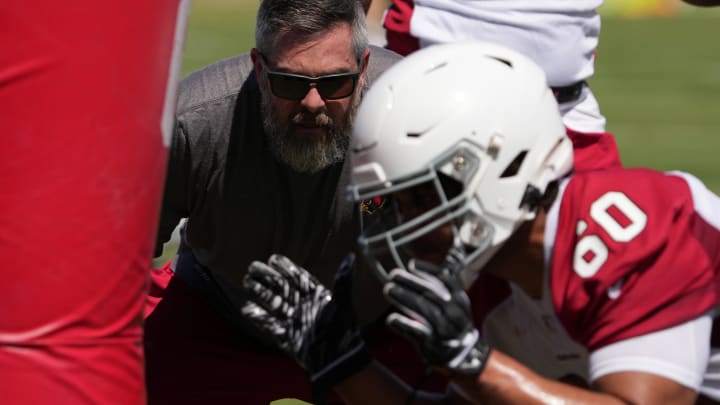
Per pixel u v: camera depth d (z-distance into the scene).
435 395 10.52
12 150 9.40
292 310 9.77
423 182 9.48
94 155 9.55
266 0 12.60
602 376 9.23
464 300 9.08
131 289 9.96
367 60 13.07
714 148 43.84
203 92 13.26
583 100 15.89
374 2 18.78
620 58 74.75
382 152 9.50
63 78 9.39
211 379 14.65
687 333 9.22
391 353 13.10
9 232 9.45
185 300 14.80
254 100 13.16
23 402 9.55
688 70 68.75
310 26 12.40
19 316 9.52
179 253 15.21
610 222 9.38
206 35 85.75
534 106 9.66
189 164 13.24
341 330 10.09
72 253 9.56
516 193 9.52
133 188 9.80
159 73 9.86
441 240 9.68
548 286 9.70
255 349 14.62
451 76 9.59
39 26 9.30
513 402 9.10
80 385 9.66
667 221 9.36
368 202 13.20
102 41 9.47
